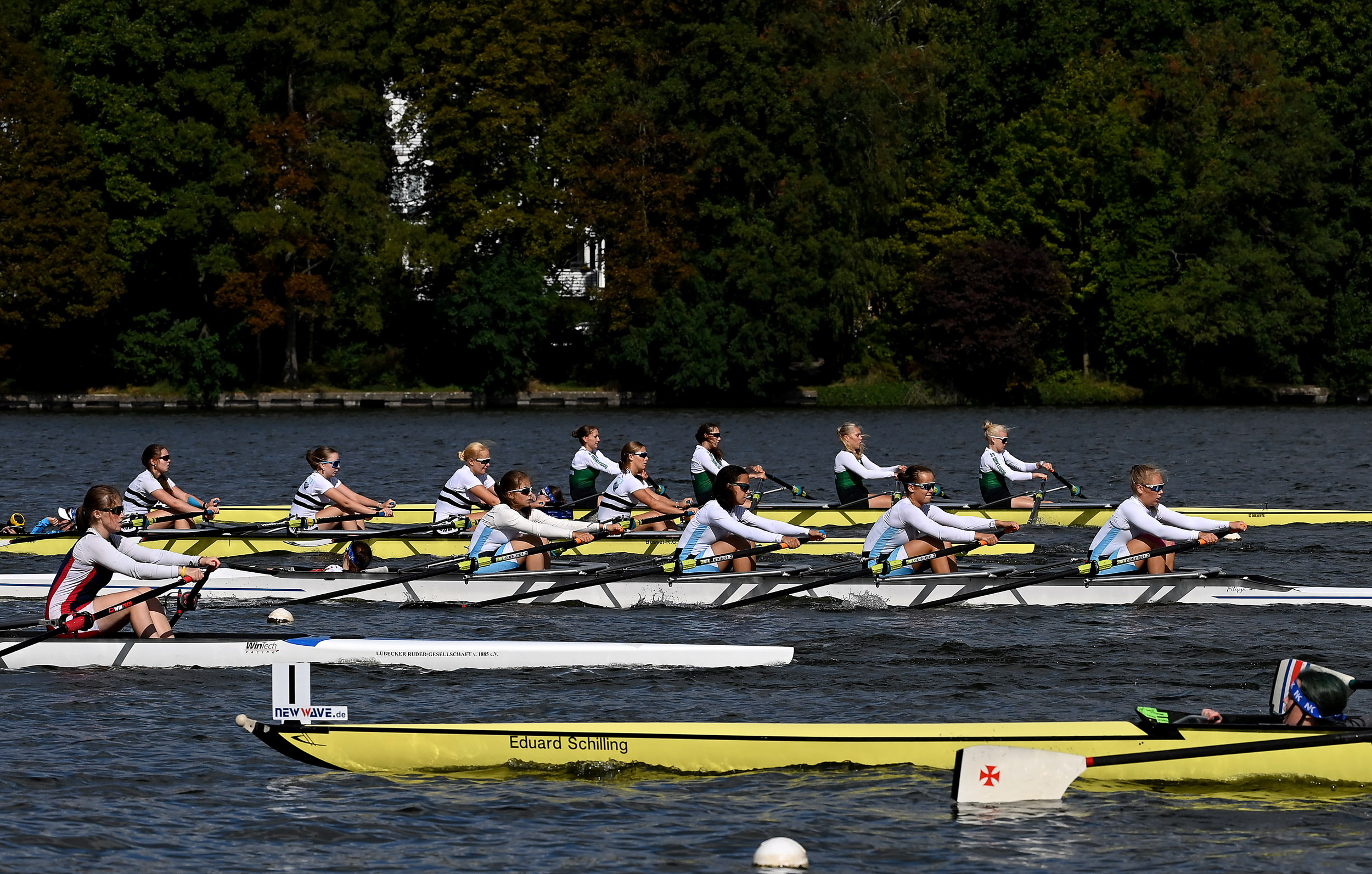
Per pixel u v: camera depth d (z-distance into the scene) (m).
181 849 37.84
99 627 57.22
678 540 88.25
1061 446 188.50
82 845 37.97
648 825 39.59
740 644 61.84
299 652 56.72
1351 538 96.75
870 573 70.75
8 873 36.09
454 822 39.81
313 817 40.09
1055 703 51.44
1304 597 70.44
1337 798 41.56
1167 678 55.12
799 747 44.00
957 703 51.44
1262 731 42.75
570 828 39.34
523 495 74.12
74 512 87.75
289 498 129.62
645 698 52.19
